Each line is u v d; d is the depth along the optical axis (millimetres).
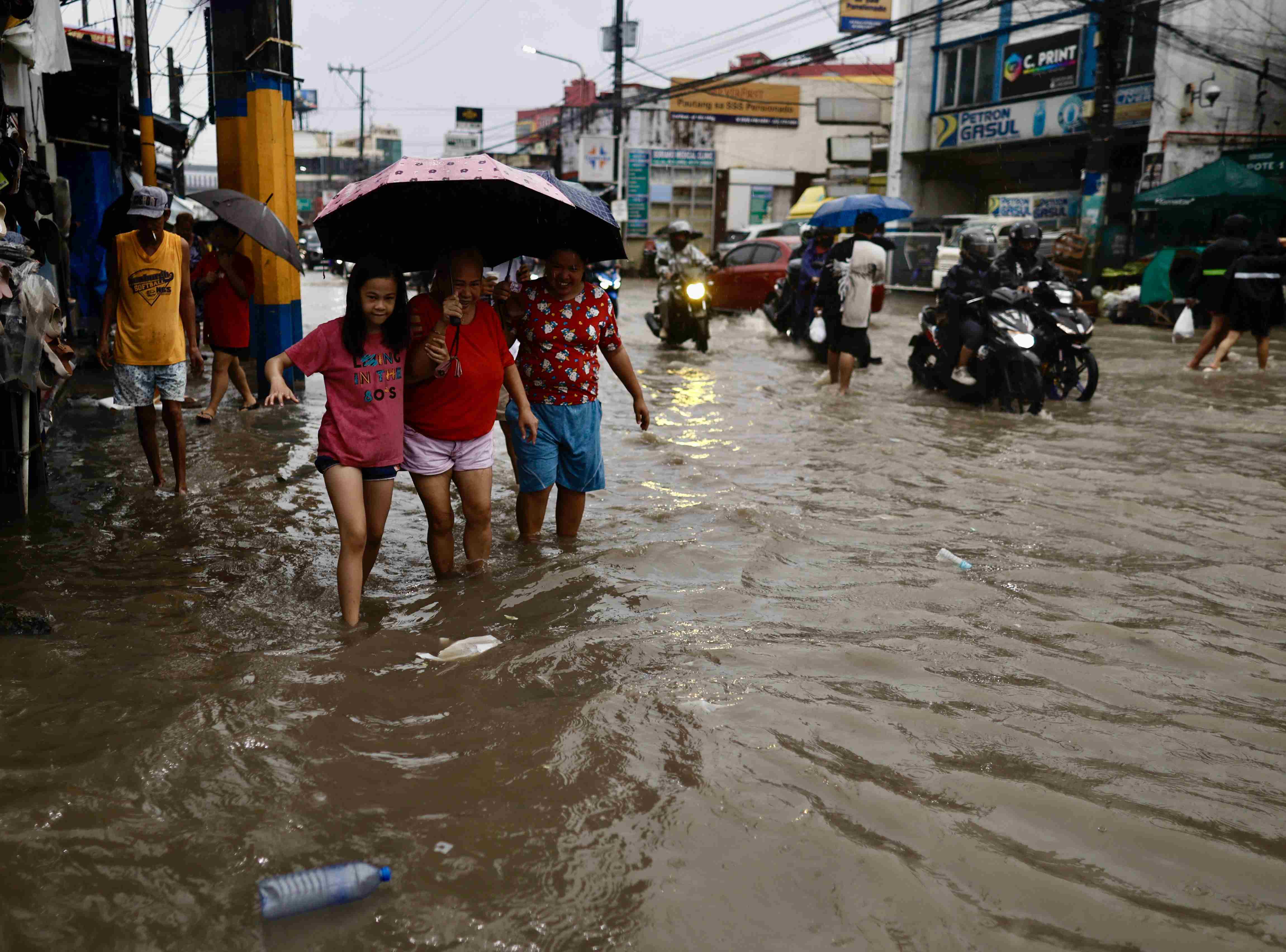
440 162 4098
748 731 3006
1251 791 2758
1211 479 6504
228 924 2115
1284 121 22859
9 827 2424
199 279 8234
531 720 3062
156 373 5898
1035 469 6805
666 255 14367
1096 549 4992
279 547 4977
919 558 4816
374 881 2230
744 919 2162
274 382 3816
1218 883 2336
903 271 30625
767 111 47500
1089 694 3352
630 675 3430
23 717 3041
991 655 3654
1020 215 27953
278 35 9219
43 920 2113
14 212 5785
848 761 2852
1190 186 20406
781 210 48281
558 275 4719
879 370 12461
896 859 2377
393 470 4105
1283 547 5062
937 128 32750
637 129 46344
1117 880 2340
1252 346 15086
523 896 2217
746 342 15711
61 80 13219
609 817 2533
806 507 5738
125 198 6363
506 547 5012
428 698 3225
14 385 4949
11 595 4184
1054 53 28422
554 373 4855
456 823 2500
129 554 4809
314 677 3363
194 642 3707
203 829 2449
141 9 11047
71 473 6430
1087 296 19875
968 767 2846
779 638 3797
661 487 6191
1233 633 3924
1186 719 3180
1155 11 23078
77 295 13992
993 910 2219
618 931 2111
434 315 4223
